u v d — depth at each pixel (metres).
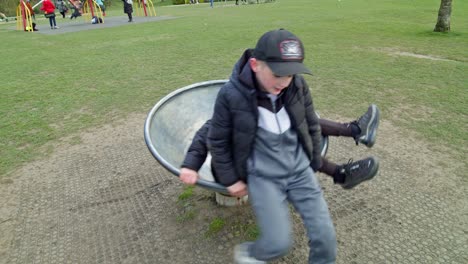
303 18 13.73
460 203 2.68
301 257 2.26
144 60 7.65
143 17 19.22
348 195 2.82
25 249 2.45
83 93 5.56
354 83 5.44
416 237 2.38
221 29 11.88
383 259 2.22
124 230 2.56
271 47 1.62
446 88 5.07
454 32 9.43
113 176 3.24
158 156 2.14
